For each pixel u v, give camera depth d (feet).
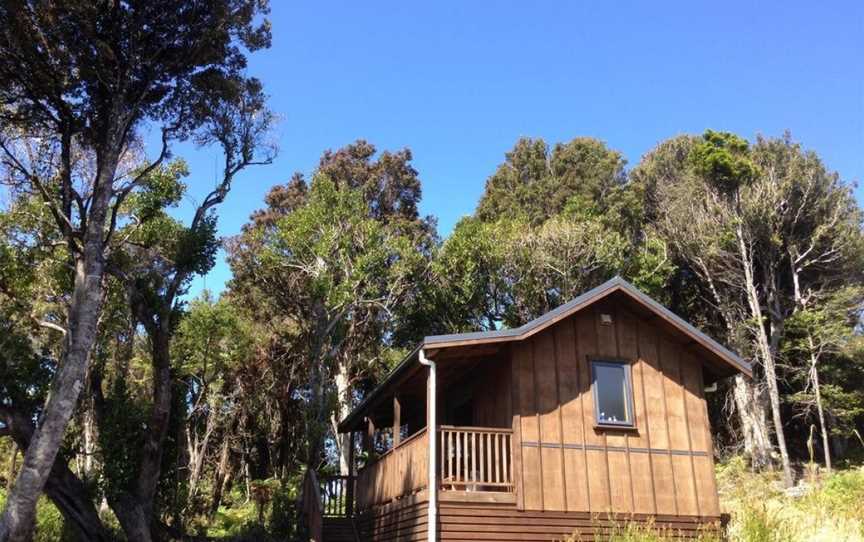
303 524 67.97
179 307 69.41
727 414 126.31
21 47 58.39
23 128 65.46
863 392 112.57
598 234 115.96
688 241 124.98
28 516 52.19
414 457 49.75
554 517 46.55
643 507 47.98
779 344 120.57
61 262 69.36
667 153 141.59
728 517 48.73
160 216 75.20
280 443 114.83
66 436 70.74
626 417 50.08
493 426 51.90
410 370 52.37
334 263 103.45
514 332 48.26
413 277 113.80
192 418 103.65
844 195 125.49
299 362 115.34
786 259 126.72
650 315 52.03
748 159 123.75
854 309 118.52
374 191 142.41
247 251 122.11
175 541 67.15
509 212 138.92
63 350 58.90
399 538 52.34
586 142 145.79
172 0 64.23
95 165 68.80
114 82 63.98
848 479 68.39
